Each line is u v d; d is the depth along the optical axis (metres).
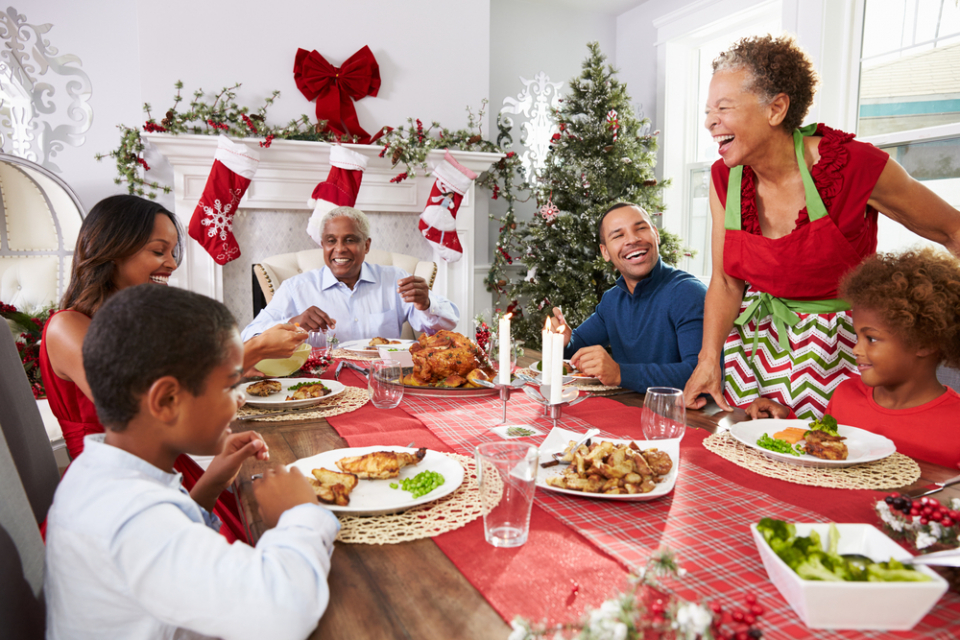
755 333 1.58
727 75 1.34
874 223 1.48
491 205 4.45
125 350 0.60
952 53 2.81
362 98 3.69
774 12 3.78
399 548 0.70
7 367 0.99
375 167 3.69
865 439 1.04
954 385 2.21
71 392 1.16
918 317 1.02
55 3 3.39
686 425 1.22
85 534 0.57
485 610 0.58
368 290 2.55
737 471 0.95
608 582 0.62
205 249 3.27
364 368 1.77
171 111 3.21
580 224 3.79
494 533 0.70
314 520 0.64
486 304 4.22
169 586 0.55
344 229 2.44
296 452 1.05
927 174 2.95
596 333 2.09
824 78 3.23
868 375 1.10
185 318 0.62
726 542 0.70
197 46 3.33
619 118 3.82
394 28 3.73
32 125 3.42
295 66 3.49
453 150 3.74
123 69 3.52
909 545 0.66
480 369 1.54
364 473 0.87
